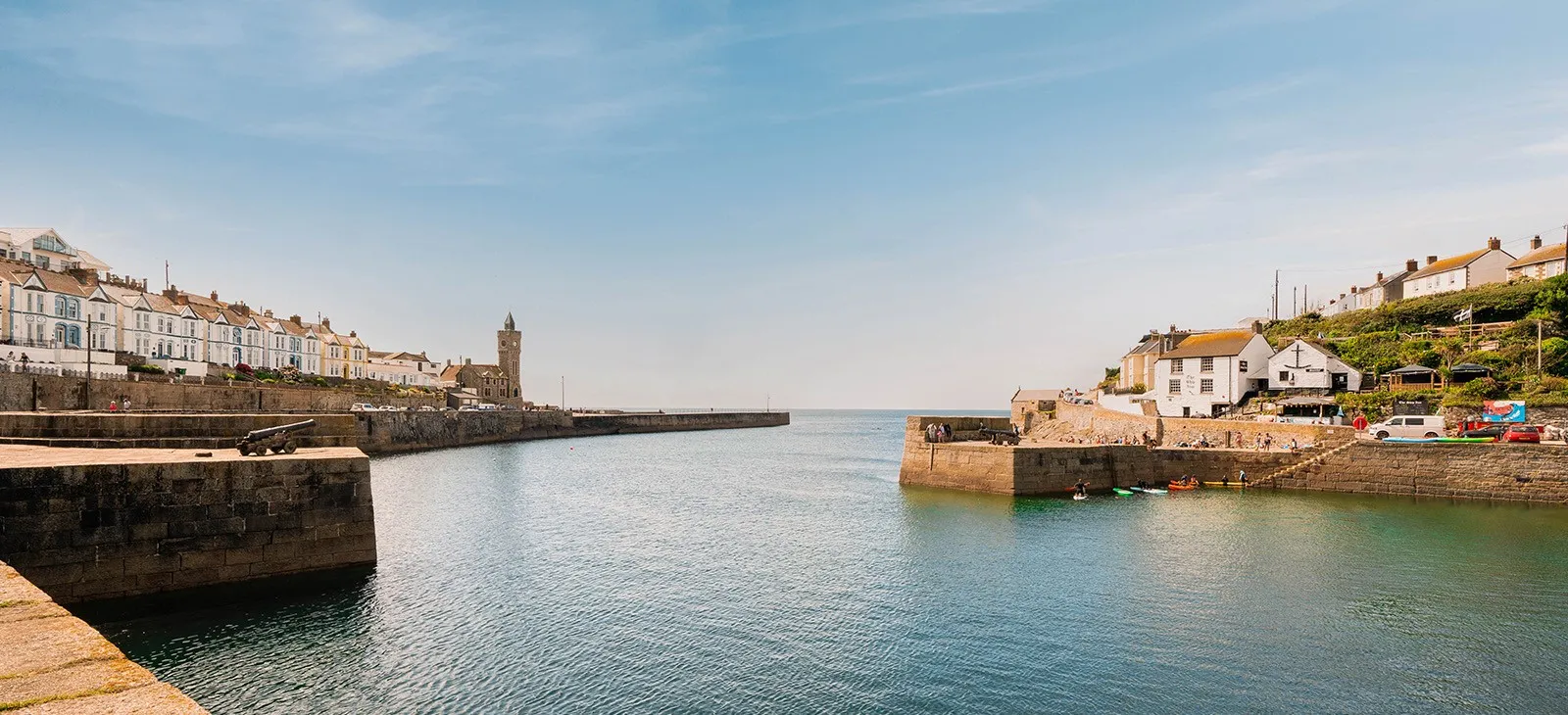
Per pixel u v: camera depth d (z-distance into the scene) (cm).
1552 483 3912
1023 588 2527
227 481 2114
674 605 2350
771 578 2658
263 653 1853
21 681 583
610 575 2686
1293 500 4203
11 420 2991
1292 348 6344
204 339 8469
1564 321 6281
